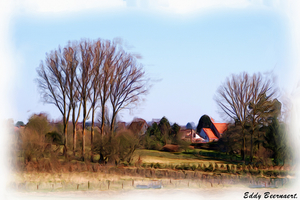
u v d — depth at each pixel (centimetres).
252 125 5794
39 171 3272
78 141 5666
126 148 4138
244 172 3856
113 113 5062
